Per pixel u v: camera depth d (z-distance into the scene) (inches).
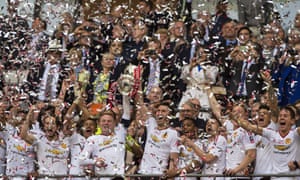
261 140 1146.0
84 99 1245.1
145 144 1175.0
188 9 1357.0
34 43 1348.4
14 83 1311.5
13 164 1178.6
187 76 1274.6
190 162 1155.3
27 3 1381.6
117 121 1173.7
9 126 1199.6
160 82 1278.3
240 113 1171.9
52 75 1306.6
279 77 1270.9
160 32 1311.5
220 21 1331.2
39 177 1144.2
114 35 1327.5
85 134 1177.4
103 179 1141.1
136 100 1245.1
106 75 1284.4
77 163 1165.7
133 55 1300.4
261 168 1141.7
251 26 1360.7
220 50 1298.0
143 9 1358.3
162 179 1142.3
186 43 1302.9
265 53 1293.1
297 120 1152.2
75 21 1368.1
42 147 1168.2
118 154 1155.9
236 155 1151.6
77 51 1321.4
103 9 1371.8
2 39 1348.4
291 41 1298.0
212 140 1162.6
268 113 1162.0
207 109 1240.8
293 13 1349.7
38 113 1182.3
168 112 1178.0
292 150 1133.1
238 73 1277.1
